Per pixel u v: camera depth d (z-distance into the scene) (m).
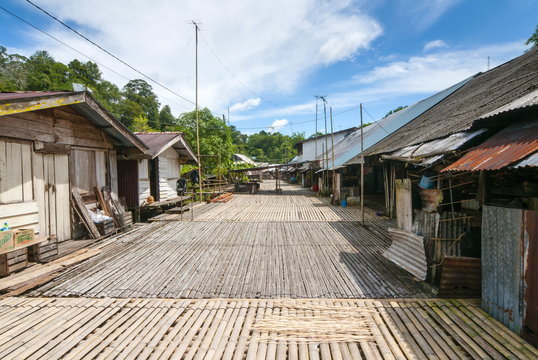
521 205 3.59
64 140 6.52
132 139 8.30
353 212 10.96
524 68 8.82
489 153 3.51
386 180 9.88
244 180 29.11
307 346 2.76
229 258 5.42
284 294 3.87
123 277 4.50
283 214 10.64
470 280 3.61
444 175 4.32
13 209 5.10
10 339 2.86
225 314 3.33
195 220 9.43
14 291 3.90
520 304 2.76
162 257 5.50
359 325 3.07
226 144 22.61
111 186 8.38
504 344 2.65
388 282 4.22
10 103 4.50
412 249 4.61
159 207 11.38
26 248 4.69
